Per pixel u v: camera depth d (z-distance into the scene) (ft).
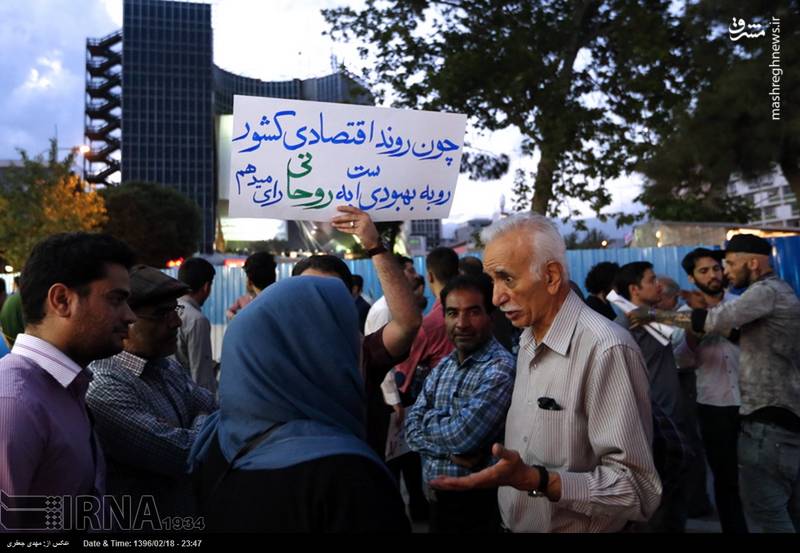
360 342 4.67
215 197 321.73
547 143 40.93
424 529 13.60
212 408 8.23
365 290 42.19
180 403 7.65
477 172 45.29
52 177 94.48
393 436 12.24
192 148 320.70
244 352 4.23
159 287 7.16
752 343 10.20
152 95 318.45
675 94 40.47
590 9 43.04
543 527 6.09
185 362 13.10
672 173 38.37
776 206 174.40
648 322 11.58
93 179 322.96
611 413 5.70
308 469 3.80
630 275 13.06
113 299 5.69
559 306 6.24
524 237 6.18
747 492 10.24
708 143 35.32
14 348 5.54
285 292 4.38
